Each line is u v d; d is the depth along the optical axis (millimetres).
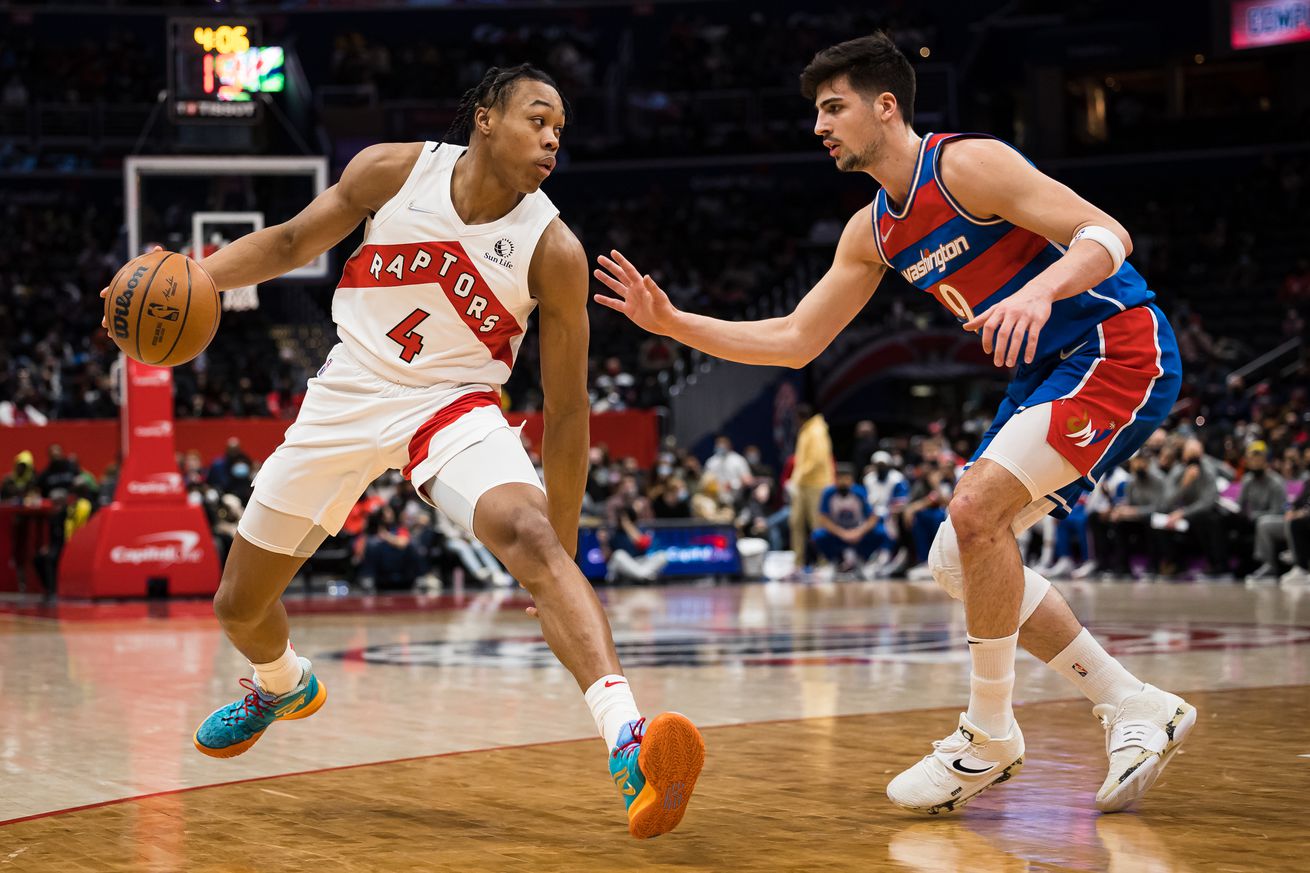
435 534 14258
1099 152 26062
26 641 8125
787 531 16375
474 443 3068
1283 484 12961
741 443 19734
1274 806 3266
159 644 7930
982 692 3209
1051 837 2973
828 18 28188
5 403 18094
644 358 21188
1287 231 22984
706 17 28688
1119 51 25703
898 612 9914
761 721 4695
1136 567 14078
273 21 28219
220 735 3604
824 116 3389
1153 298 3422
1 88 26672
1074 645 3420
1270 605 9750
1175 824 3086
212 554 12250
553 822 3162
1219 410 17828
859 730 4492
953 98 23922
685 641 7789
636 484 14883
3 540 14047
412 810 3301
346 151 25812
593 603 2879
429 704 5215
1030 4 26812
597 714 2781
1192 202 24656
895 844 2918
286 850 2893
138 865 2762
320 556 13891
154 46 27594
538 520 2936
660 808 2623
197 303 3135
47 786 3645
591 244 25625
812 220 25922
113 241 24828
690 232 25828
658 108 27281
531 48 28266
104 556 11984
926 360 20406
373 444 3186
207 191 15375
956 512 3211
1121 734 3305
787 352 3553
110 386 18297
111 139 25828
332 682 5949
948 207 3295
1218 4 24703
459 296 3162
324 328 20906
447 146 3205
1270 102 26719
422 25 28609
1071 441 3223
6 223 24656
